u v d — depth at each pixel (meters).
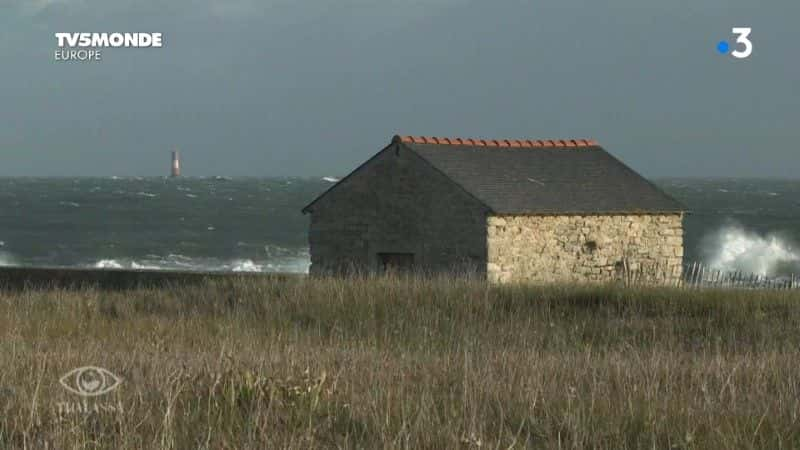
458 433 37.34
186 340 69.50
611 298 87.44
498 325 79.50
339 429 39.22
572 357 60.91
